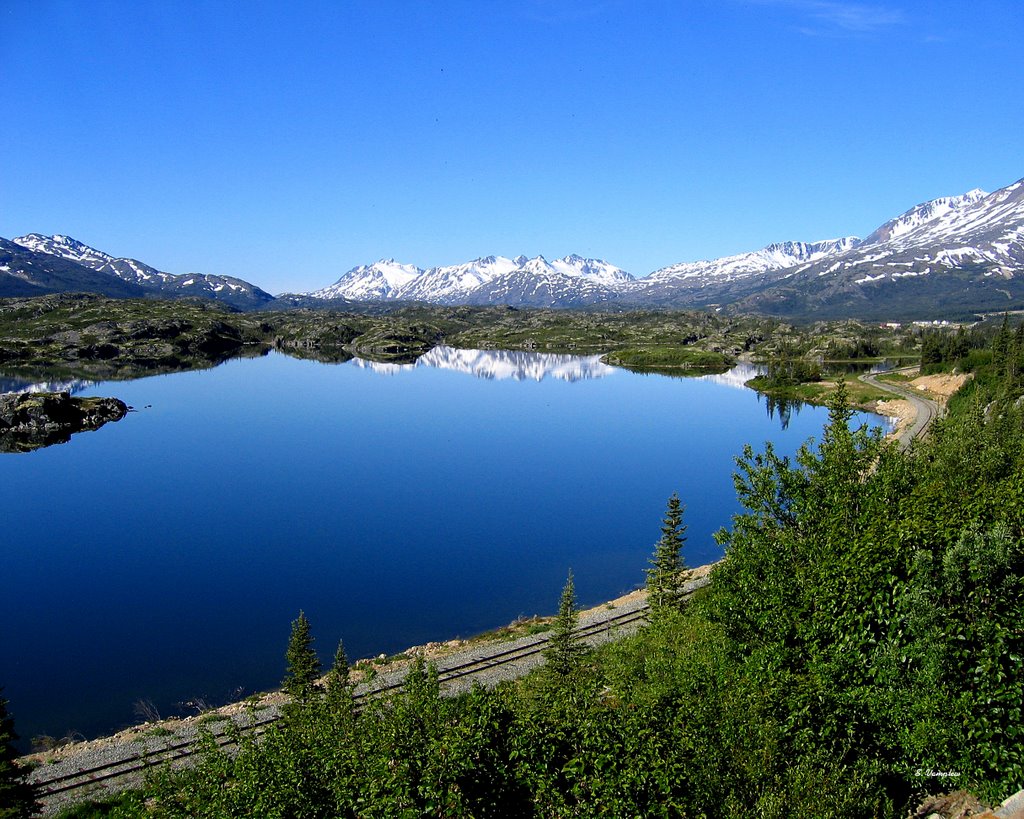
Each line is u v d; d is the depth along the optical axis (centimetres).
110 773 3456
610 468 12331
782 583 2005
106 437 15138
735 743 1606
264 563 7338
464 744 1564
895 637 1625
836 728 1652
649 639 3688
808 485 2256
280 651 5269
